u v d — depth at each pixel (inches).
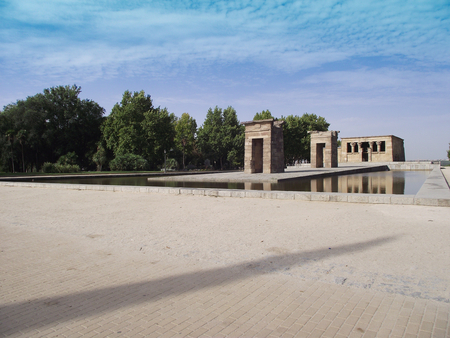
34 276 181.6
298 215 316.5
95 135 2091.5
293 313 132.2
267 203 393.4
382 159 2122.3
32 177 1017.5
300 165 2130.9
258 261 193.8
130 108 1902.1
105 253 221.9
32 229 301.0
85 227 301.4
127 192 559.2
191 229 277.9
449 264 174.2
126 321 129.7
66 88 2000.5
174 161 2081.7
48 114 1893.5
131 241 248.7
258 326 123.3
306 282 161.6
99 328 125.0
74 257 214.8
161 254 215.3
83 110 1996.8
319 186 656.4
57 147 1945.1
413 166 1594.5
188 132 2723.9
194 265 192.5
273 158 1059.3
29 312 139.3
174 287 161.6
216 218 318.0
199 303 143.7
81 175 1109.1
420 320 123.2
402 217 286.4
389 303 137.1
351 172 1165.1
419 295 142.3
